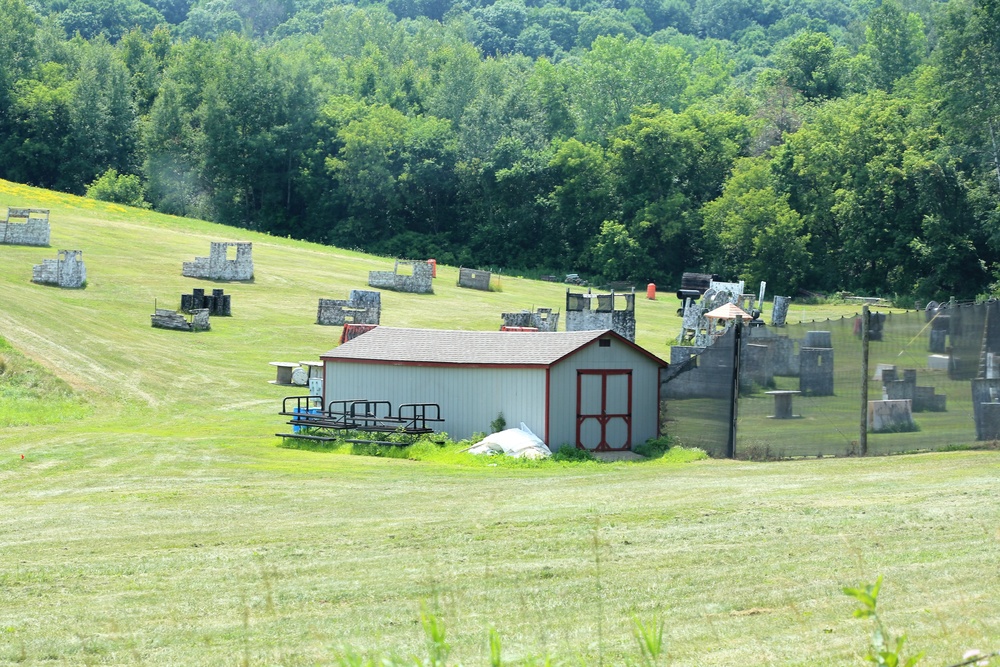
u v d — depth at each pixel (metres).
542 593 56.50
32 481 110.62
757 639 45.56
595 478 105.25
